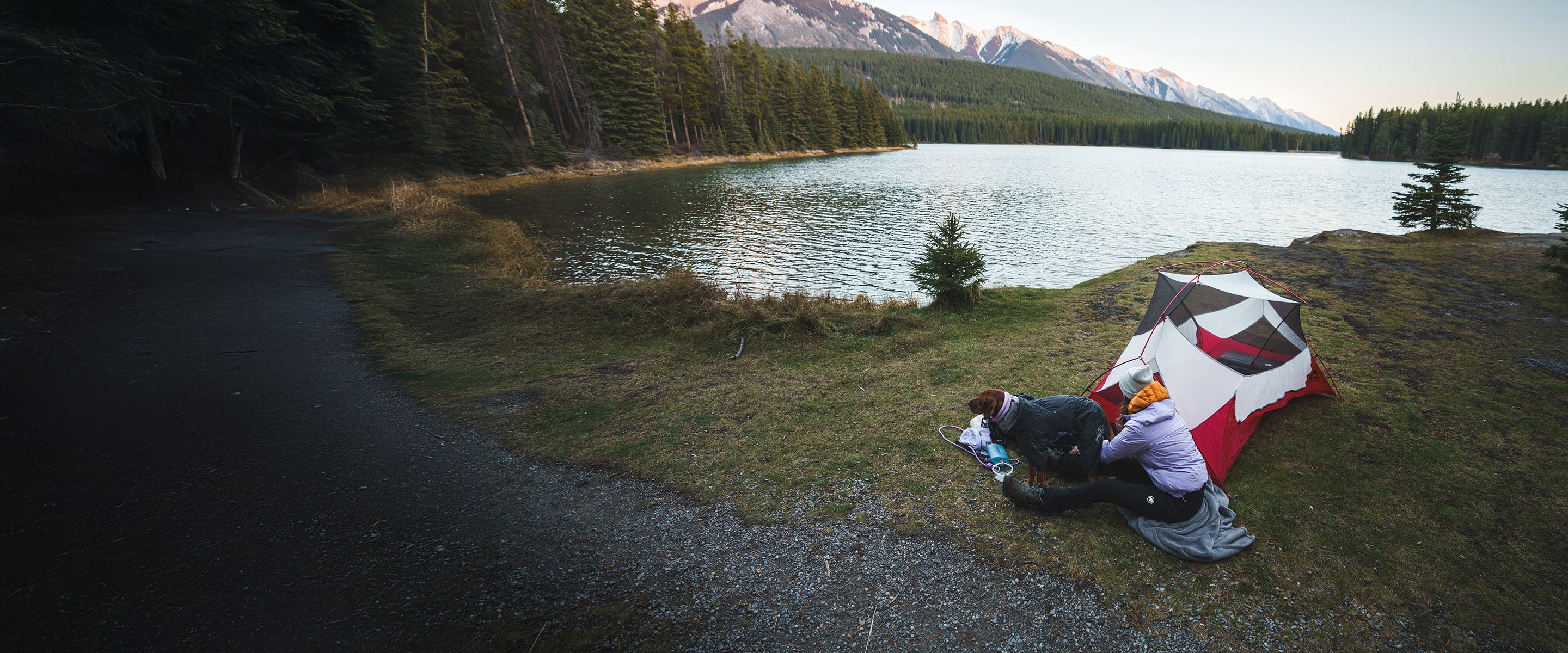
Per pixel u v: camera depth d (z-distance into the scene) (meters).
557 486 4.71
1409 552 3.68
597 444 5.46
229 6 15.55
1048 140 189.75
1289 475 4.55
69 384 6.30
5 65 11.95
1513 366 6.64
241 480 4.65
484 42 48.28
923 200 34.75
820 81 104.75
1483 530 3.87
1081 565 3.62
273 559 3.72
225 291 10.47
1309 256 13.15
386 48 27.86
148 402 6.02
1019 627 3.18
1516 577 3.46
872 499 4.39
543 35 56.31
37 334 7.75
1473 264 12.05
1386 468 4.62
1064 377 6.65
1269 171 74.62
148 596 3.33
